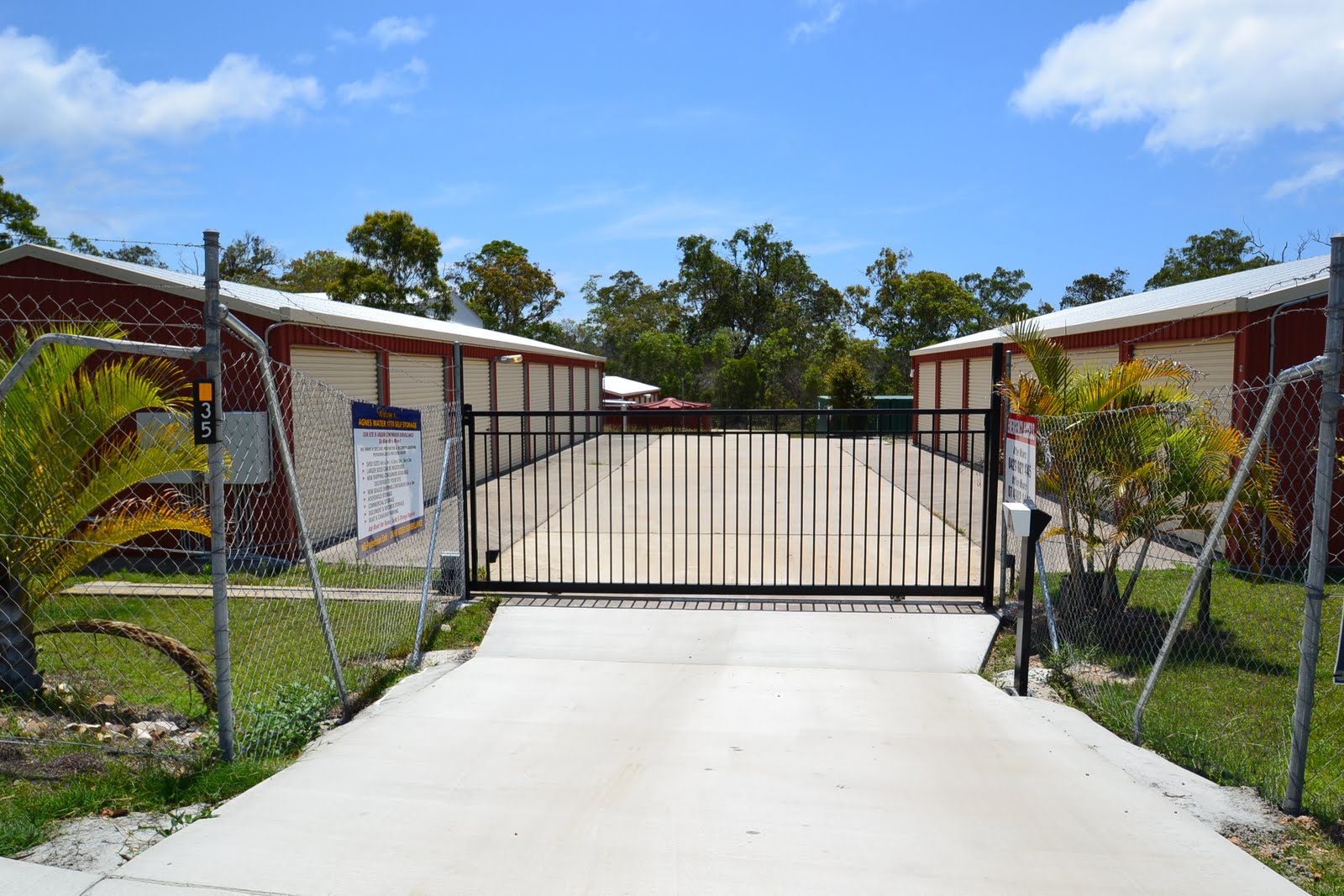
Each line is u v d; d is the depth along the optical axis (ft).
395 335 40.78
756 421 134.00
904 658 21.02
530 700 17.54
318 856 9.97
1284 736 15.29
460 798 11.94
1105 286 184.34
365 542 18.76
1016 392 24.22
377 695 18.12
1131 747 14.78
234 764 12.99
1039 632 22.71
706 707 17.06
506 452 64.03
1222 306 31.12
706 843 10.54
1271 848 10.92
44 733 14.58
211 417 12.83
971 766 13.57
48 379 16.69
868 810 11.67
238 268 130.31
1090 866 10.02
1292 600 24.90
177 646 16.46
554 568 31.55
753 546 35.53
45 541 16.29
